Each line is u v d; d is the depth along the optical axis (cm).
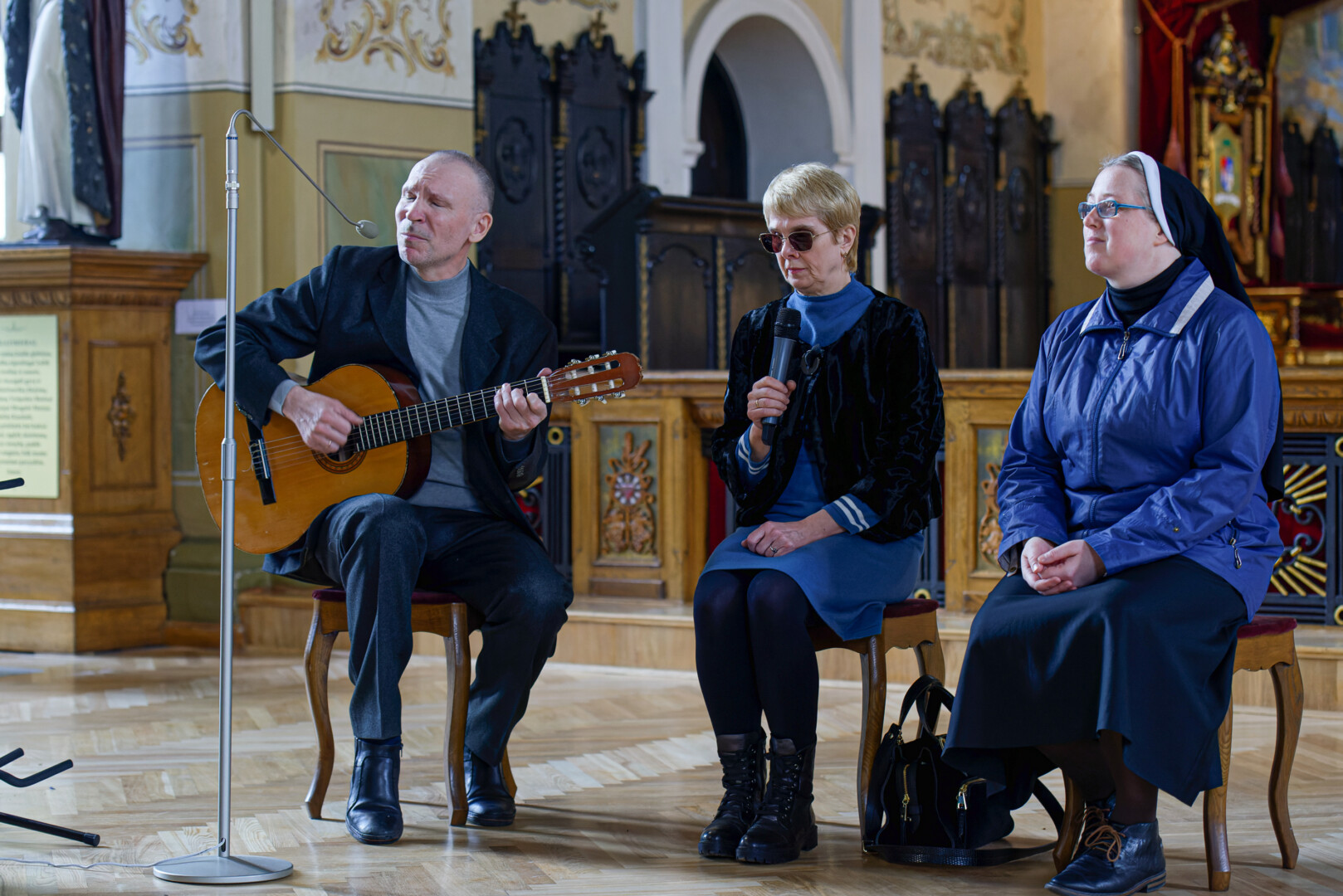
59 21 598
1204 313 297
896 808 313
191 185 627
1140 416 297
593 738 437
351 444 341
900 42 1124
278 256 625
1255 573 292
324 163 631
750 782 321
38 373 595
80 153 601
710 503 601
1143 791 282
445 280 360
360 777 328
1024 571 297
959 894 288
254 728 454
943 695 322
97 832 333
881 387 332
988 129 1180
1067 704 278
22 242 602
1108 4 1208
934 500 335
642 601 573
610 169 912
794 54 1059
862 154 1080
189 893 287
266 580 621
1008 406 528
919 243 1128
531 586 339
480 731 343
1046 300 1233
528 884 294
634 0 938
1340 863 310
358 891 289
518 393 329
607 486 582
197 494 625
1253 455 288
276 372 343
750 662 320
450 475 358
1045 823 346
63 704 493
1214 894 287
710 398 561
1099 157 1221
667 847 322
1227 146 1224
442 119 673
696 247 797
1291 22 1330
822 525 324
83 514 596
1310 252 1334
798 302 342
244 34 623
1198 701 277
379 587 325
